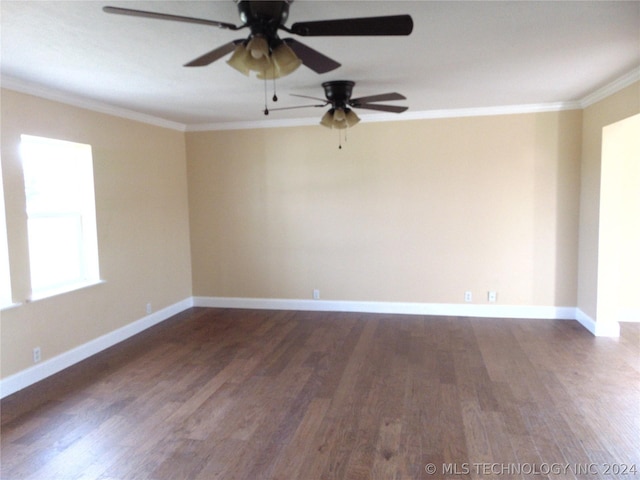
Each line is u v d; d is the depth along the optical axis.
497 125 4.74
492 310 4.96
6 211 3.18
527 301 4.88
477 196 4.86
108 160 4.21
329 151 5.17
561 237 4.72
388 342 4.22
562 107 4.55
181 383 3.38
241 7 1.80
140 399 3.12
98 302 4.09
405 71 3.20
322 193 5.24
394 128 4.98
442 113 4.83
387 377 3.42
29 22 2.21
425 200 4.99
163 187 5.10
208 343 4.30
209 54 2.06
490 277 4.93
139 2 2.02
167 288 5.19
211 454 2.45
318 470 2.29
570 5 2.10
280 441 2.57
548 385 3.23
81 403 3.07
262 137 5.32
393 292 5.19
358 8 2.12
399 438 2.57
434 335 4.39
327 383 3.34
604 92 3.88
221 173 5.48
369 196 5.12
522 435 2.58
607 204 4.13
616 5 2.10
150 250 4.86
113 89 3.56
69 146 3.89
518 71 3.24
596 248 4.24
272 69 1.89
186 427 2.74
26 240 3.34
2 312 3.16
